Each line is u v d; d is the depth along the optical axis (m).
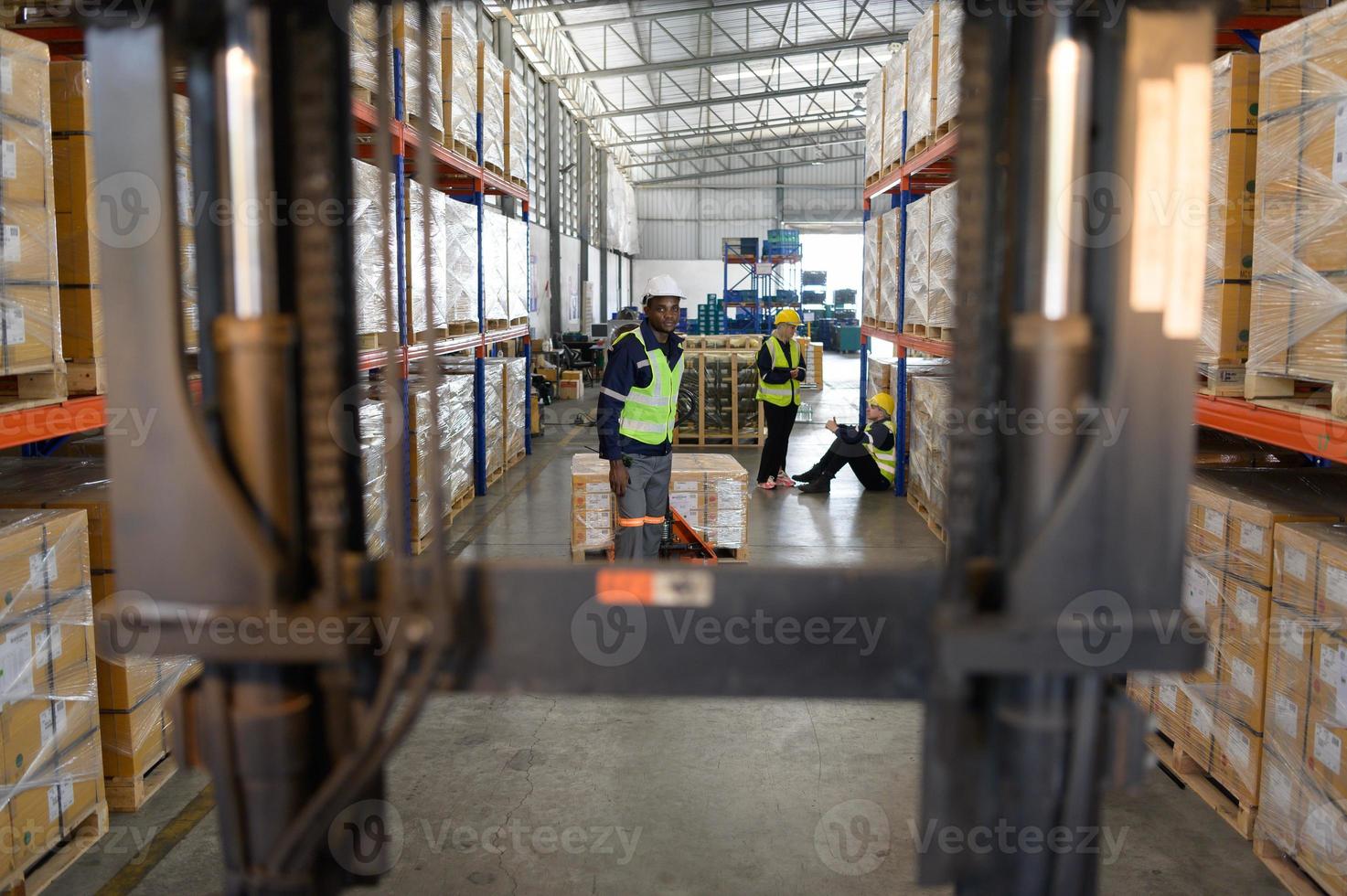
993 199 1.35
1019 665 1.25
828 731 4.16
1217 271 3.43
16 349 2.91
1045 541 1.25
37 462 4.00
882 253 8.98
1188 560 3.63
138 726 3.41
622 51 22.22
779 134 32.91
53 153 3.26
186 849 3.19
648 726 4.20
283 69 1.33
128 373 1.27
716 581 1.33
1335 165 2.76
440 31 7.28
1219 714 3.34
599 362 20.73
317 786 1.36
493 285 9.07
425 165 1.22
